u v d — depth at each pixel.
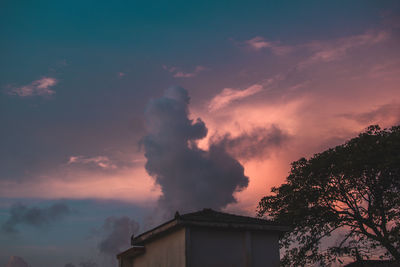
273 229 19.64
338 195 29.77
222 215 20.55
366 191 29.19
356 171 28.19
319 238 30.73
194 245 17.94
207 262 17.92
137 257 22.39
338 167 28.44
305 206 30.03
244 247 18.98
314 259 30.03
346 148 29.69
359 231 29.28
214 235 18.55
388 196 27.78
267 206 31.55
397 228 27.00
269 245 19.72
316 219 30.55
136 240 21.19
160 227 19.20
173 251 18.61
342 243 29.73
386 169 27.83
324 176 30.00
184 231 17.97
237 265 18.56
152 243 20.77
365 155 27.58
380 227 28.31
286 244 31.47
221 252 18.38
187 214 19.78
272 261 19.52
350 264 27.20
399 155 26.77
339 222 29.58
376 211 28.59
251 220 20.02
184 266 17.41
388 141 27.27
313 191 30.14
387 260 26.89
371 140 28.67
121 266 23.38
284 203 31.00
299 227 31.08
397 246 26.92
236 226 18.75
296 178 31.19
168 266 18.86
